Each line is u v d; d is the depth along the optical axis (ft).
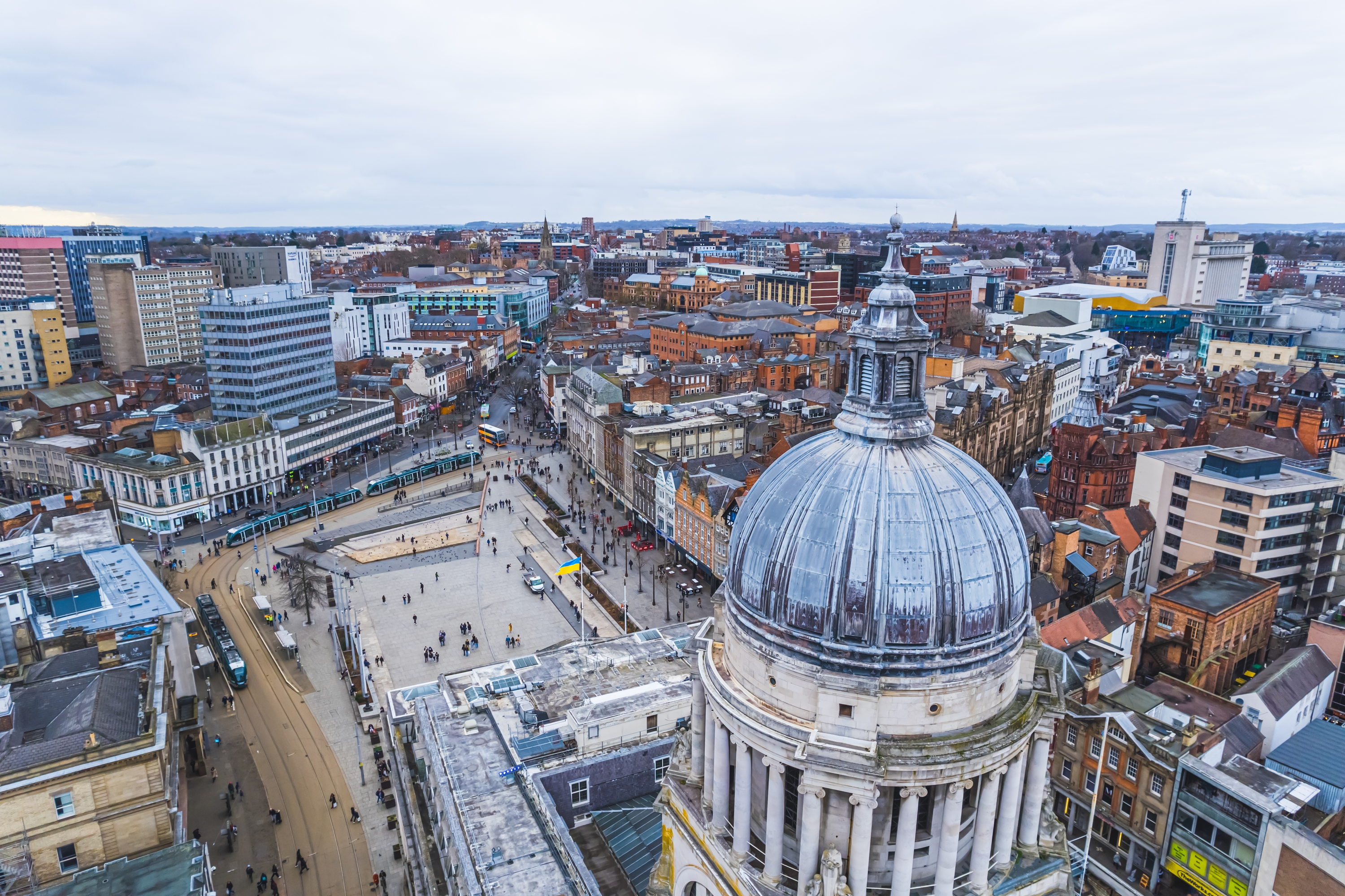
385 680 330.95
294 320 638.12
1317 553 338.34
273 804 261.03
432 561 453.99
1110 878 217.97
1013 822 117.39
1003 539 112.37
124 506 506.89
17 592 266.16
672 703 208.95
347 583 425.28
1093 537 335.26
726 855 121.39
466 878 160.76
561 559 454.40
